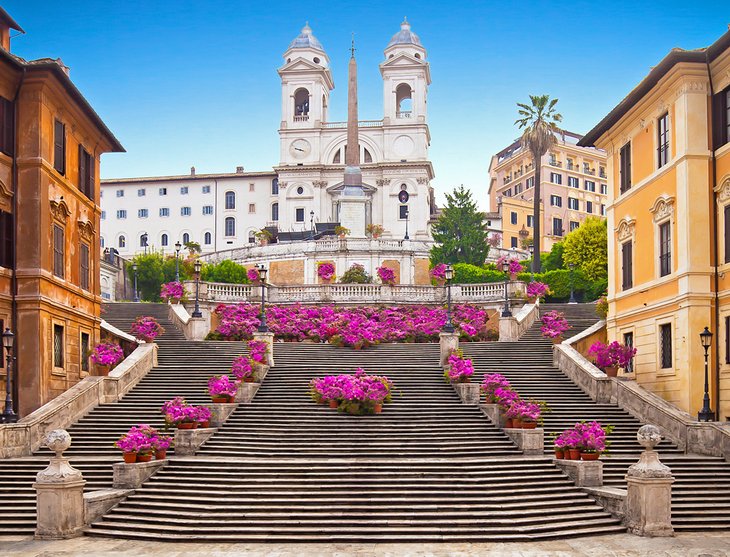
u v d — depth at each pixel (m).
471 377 32.66
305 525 20.12
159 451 23.77
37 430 26.42
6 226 28.81
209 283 49.78
